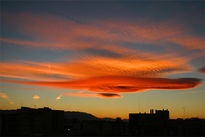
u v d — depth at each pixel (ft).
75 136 381.60
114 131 398.83
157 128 390.01
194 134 375.66
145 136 384.06
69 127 438.40
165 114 426.10
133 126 409.28
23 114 352.08
